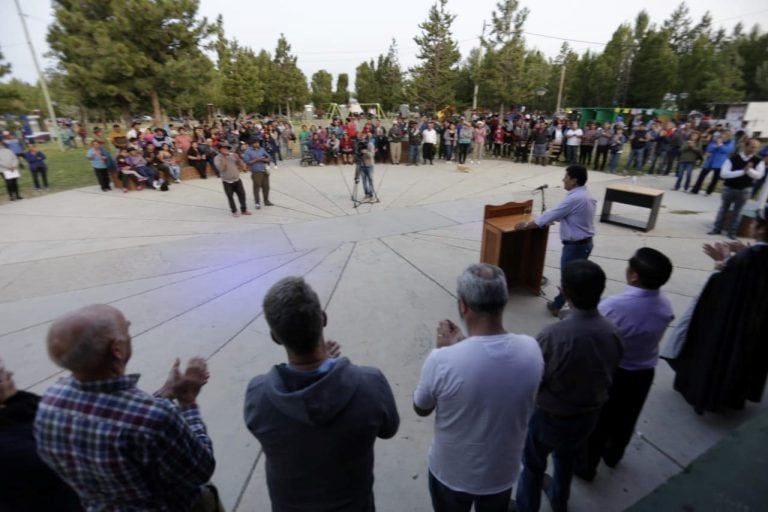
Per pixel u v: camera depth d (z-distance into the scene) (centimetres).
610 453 266
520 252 531
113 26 2184
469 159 1727
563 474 220
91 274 600
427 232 766
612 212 871
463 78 4550
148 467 136
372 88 6191
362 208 952
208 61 2508
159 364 392
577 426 203
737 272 273
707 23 5059
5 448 144
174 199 1066
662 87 4006
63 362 128
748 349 285
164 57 2381
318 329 142
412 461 280
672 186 1132
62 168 1620
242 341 429
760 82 3897
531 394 163
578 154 1518
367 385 145
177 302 515
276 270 604
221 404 338
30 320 477
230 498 256
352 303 501
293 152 2097
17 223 867
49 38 2384
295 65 5494
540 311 477
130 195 1118
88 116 4034
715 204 936
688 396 311
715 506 144
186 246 709
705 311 295
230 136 1634
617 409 248
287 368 142
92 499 140
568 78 4812
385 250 676
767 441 173
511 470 176
